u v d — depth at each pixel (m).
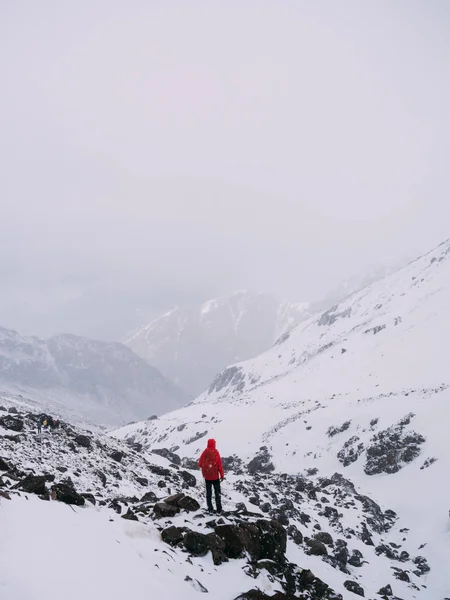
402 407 68.12
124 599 6.95
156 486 20.75
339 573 18.67
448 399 62.81
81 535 8.59
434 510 37.47
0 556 6.56
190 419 132.75
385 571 22.75
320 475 59.62
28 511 8.72
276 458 71.38
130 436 136.88
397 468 52.22
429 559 27.55
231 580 9.98
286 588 11.02
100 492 15.59
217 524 11.88
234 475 39.09
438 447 51.56
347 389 112.69
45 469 15.49
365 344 153.62
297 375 161.75
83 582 6.85
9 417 20.55
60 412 144.25
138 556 8.88
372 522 33.72
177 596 8.00
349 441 64.62
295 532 21.78
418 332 131.25
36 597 5.95
